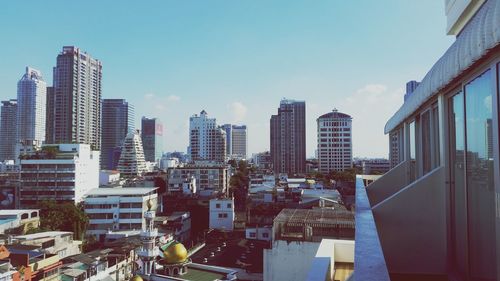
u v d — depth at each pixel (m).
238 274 41.81
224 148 170.62
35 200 68.25
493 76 4.01
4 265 27.83
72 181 68.75
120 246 46.88
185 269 37.38
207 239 62.56
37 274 31.53
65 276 34.78
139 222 62.69
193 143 169.50
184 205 76.81
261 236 57.34
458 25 6.71
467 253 5.18
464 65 3.71
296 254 26.52
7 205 67.69
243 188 110.31
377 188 12.05
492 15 3.13
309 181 86.62
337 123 148.25
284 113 160.88
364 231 4.59
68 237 46.25
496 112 3.94
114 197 63.16
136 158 134.12
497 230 3.97
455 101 5.88
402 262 6.18
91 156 77.12
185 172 102.75
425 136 8.38
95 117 152.88
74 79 139.00
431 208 6.16
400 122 11.15
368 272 3.05
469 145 5.09
